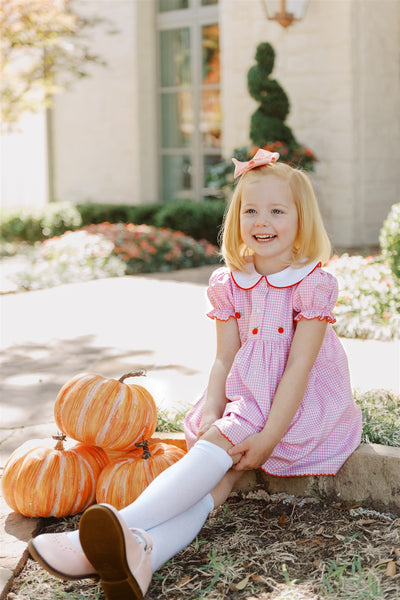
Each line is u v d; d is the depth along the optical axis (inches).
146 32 515.2
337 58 393.7
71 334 222.5
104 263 342.0
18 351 204.2
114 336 218.5
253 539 100.1
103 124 542.3
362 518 103.3
